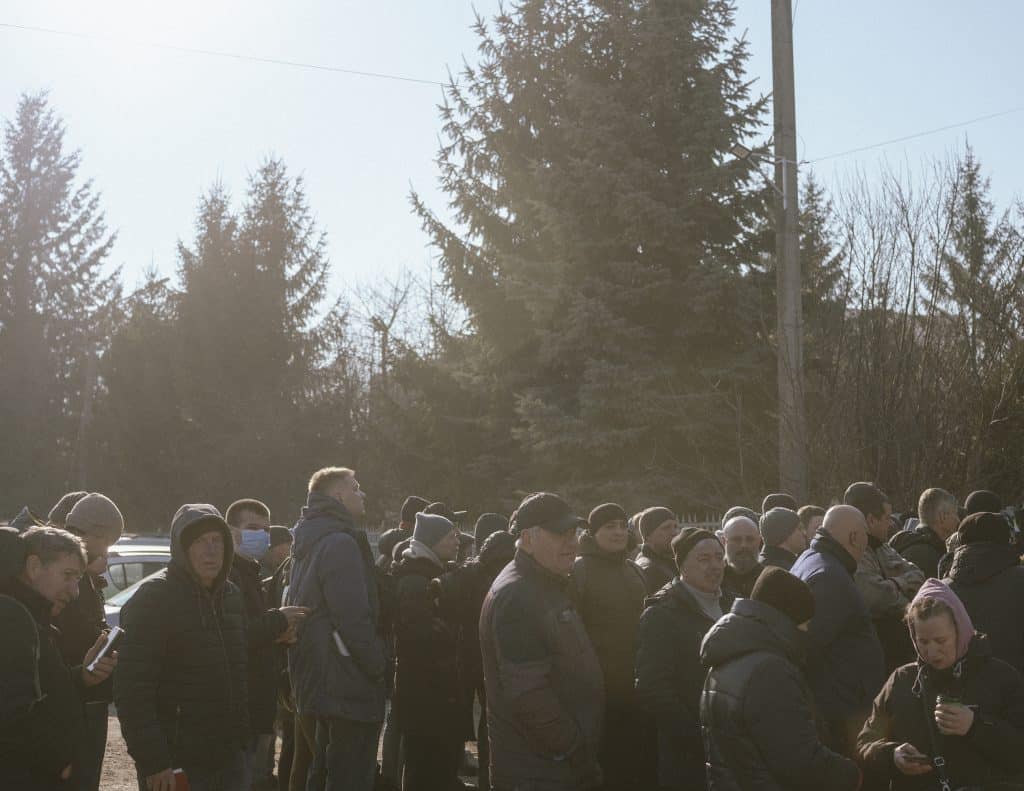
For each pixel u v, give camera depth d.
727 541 6.44
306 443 35.81
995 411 13.43
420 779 6.55
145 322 37.09
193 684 4.79
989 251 16.06
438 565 6.96
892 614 6.08
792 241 12.78
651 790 5.71
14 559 4.04
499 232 22.39
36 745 3.90
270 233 37.78
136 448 35.66
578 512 18.83
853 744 5.25
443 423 23.97
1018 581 5.46
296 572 5.96
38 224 46.53
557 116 20.98
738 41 20.27
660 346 19.31
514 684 4.50
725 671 3.98
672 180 19.16
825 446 13.10
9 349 44.75
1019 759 4.02
